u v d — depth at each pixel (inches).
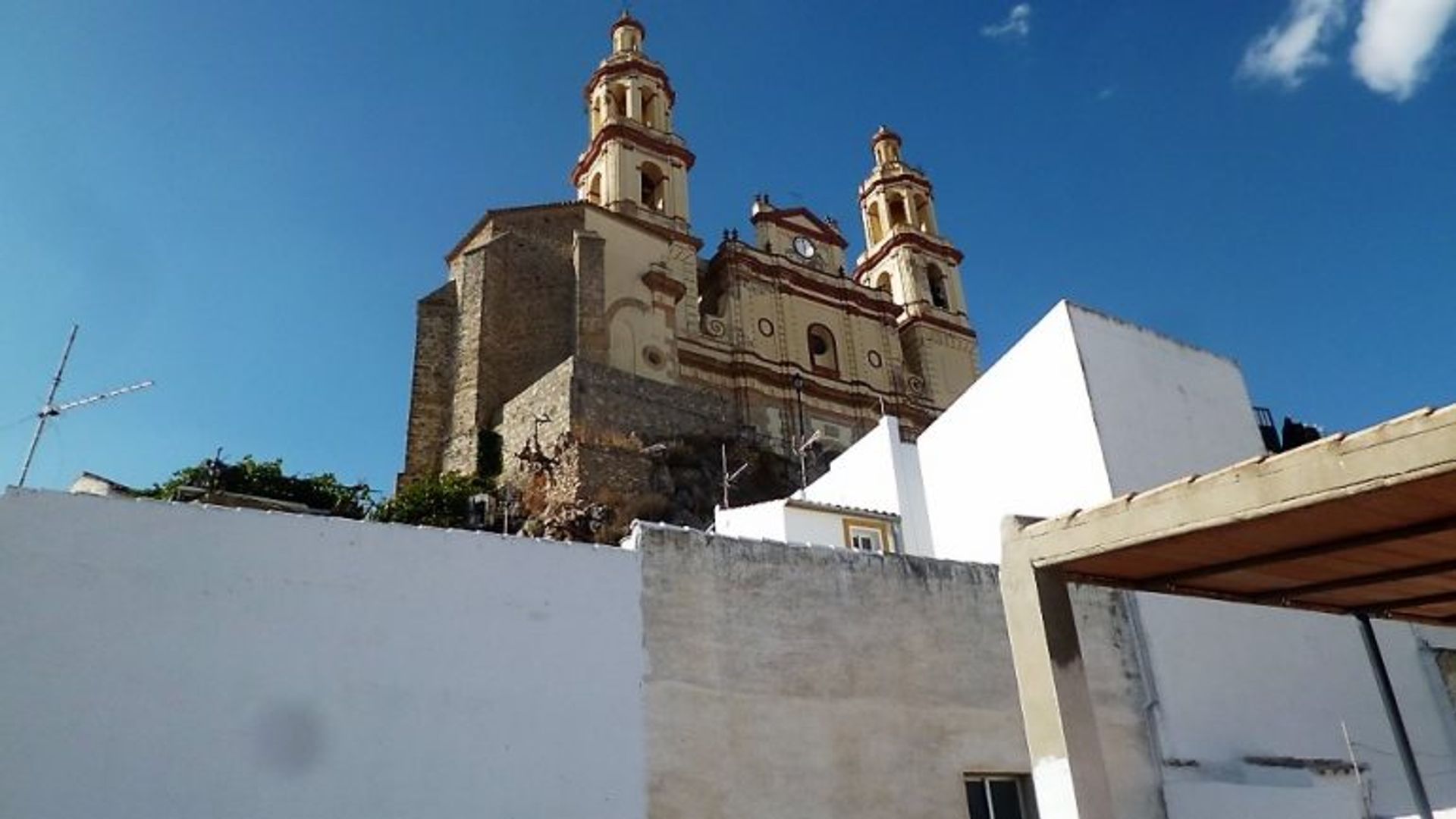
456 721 349.1
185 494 936.3
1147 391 629.9
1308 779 488.4
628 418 1389.0
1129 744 497.0
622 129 2006.6
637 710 386.6
